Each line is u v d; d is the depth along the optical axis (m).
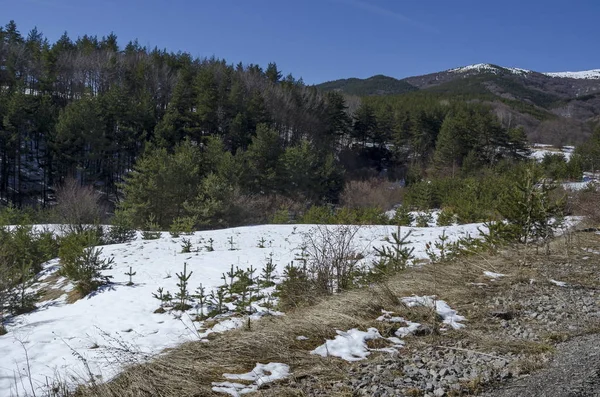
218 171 35.88
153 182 27.39
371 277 6.87
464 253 8.41
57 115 47.00
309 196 40.34
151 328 5.96
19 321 7.20
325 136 68.44
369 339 4.45
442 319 5.05
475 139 58.59
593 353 3.87
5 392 3.83
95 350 4.98
